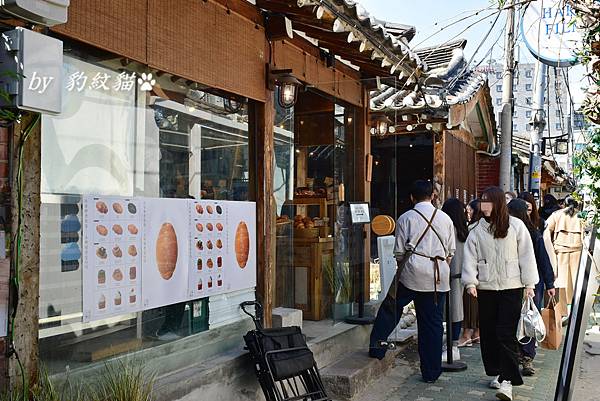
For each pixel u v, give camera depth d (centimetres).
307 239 659
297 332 452
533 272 512
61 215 334
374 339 579
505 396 510
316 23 489
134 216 382
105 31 341
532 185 1239
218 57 446
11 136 285
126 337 379
